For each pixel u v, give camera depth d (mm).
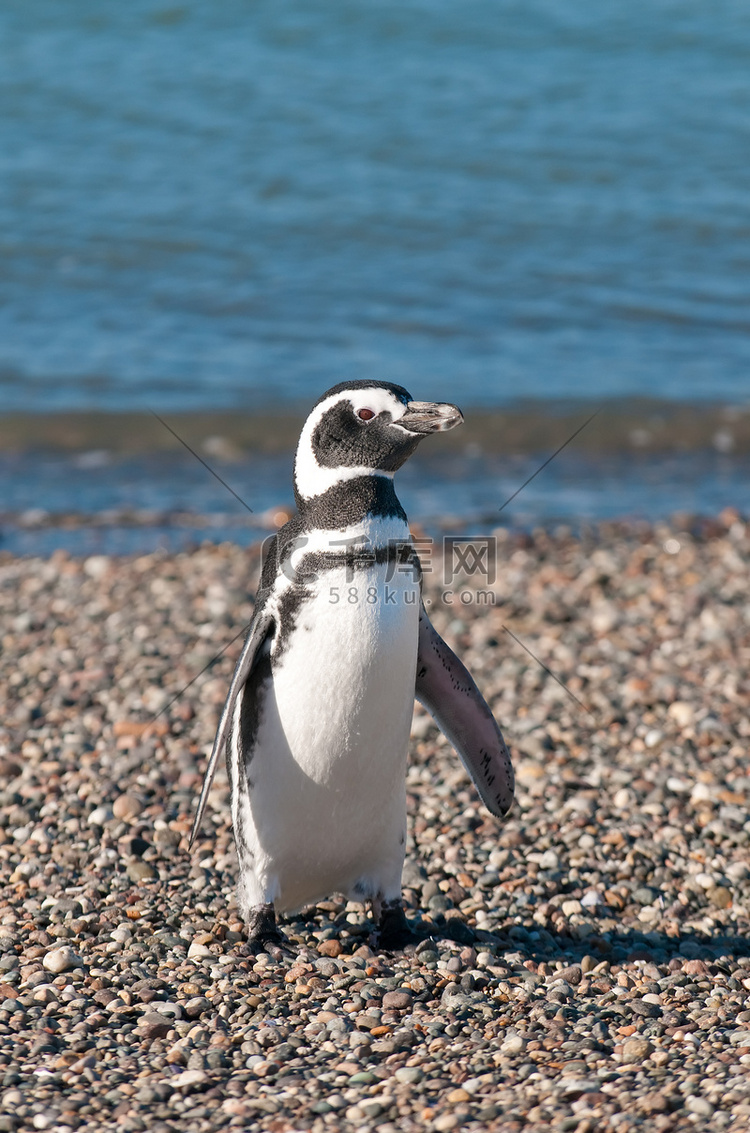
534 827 9156
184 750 10547
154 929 7590
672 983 6941
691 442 22375
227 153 33438
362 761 6844
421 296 27188
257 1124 5379
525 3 40781
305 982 6871
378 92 36750
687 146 34250
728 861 8672
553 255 29109
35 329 25281
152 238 29078
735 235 29922
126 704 11750
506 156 33688
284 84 37188
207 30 40219
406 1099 5555
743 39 39250
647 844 8805
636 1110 5344
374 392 6582
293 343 25031
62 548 17641
